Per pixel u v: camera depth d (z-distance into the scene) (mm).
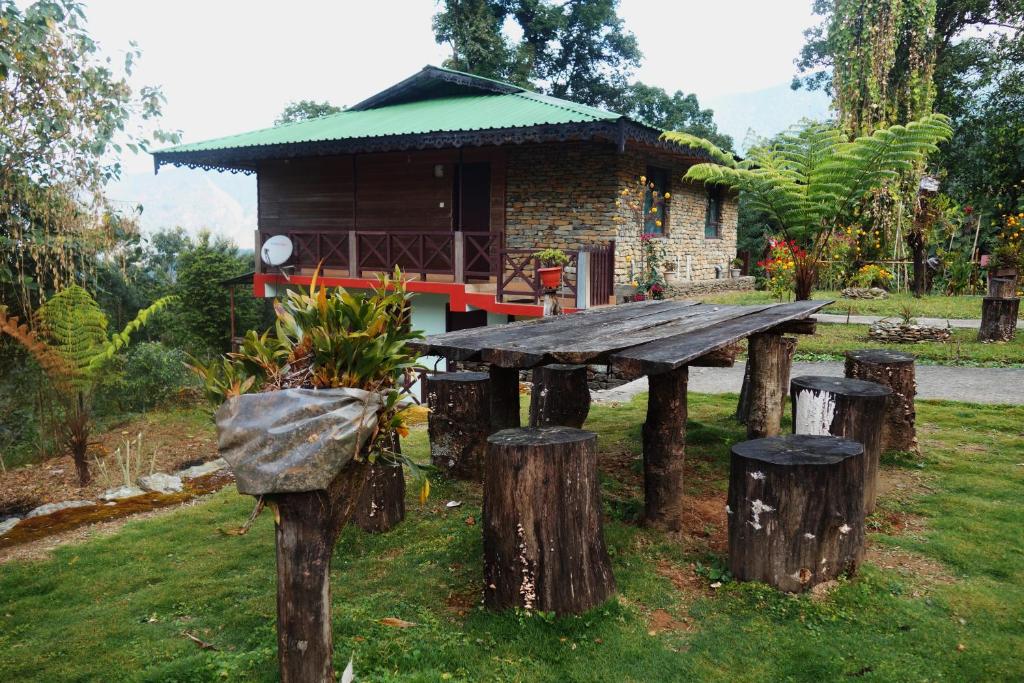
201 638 3584
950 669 3047
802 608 3514
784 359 7324
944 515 4762
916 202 15922
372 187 15289
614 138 10539
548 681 3045
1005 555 4098
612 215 12891
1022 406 7516
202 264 18547
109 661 3406
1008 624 3373
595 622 3445
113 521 5941
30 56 7348
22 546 5402
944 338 10891
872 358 6039
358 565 4324
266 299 19703
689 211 16297
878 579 3756
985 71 22531
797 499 3584
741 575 3795
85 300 8094
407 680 3004
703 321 5188
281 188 16438
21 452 9359
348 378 2750
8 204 8289
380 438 2846
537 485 3451
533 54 25688
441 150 14430
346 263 14961
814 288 16531
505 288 13648
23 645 3648
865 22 17594
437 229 14609
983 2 22953
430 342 4379
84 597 4230
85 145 8156
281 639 2785
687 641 3324
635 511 4805
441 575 4078
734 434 6848
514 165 13828
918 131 8953
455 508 5176
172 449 9297
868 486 4809
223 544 4941
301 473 2561
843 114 17750
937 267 16969
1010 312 10719
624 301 12453
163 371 11758
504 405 5121
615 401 8961
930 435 6656
